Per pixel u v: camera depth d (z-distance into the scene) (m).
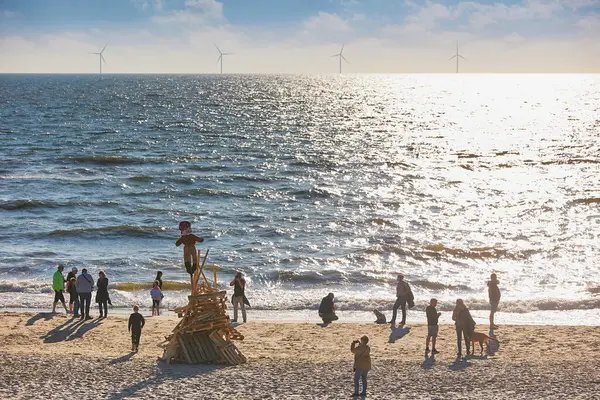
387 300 28.33
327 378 17.47
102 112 143.88
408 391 16.33
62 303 25.83
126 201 53.06
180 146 88.94
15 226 43.97
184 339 19.17
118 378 17.33
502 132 117.75
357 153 85.44
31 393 16.02
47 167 68.56
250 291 30.64
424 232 43.75
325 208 51.53
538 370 18.23
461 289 31.28
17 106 156.62
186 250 18.22
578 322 25.55
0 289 29.69
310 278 33.06
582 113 165.50
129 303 28.23
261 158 78.81
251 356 19.98
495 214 49.38
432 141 101.94
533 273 33.94
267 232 43.44
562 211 50.25
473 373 17.94
